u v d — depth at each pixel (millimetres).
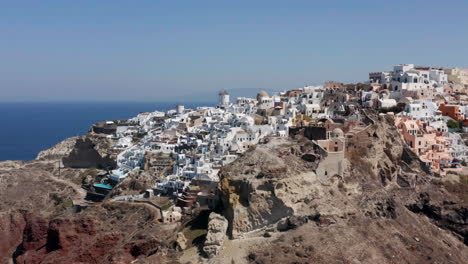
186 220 131125
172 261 107250
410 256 103625
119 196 165875
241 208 113312
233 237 110562
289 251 100062
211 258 104438
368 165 128625
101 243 125312
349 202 116562
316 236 104375
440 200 127125
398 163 139375
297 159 123625
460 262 107688
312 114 197375
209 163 164000
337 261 96750
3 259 152875
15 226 165625
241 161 125500
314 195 113562
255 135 179000
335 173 121562
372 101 189125
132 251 122188
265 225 111875
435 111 175500
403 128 150000
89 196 181250
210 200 132750
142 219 140750
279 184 111312
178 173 169625
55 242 124312
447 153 145250
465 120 170000
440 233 119625
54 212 167875
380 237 107500
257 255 100688
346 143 128875
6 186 192125
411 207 127750
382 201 119250
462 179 134000
